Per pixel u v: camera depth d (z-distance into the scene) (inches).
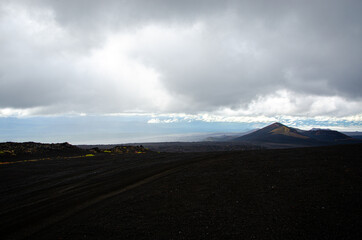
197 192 375.6
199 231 250.8
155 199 359.9
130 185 462.3
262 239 227.1
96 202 369.4
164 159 824.3
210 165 586.6
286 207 290.7
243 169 496.7
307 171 426.9
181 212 303.1
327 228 237.6
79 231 269.1
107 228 272.1
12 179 567.2
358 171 394.0
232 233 241.6
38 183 522.9
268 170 465.1
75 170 673.0
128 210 323.0
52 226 289.3
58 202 381.1
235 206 307.6
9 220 315.3
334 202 290.2
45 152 1184.2
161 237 244.5
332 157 520.1
